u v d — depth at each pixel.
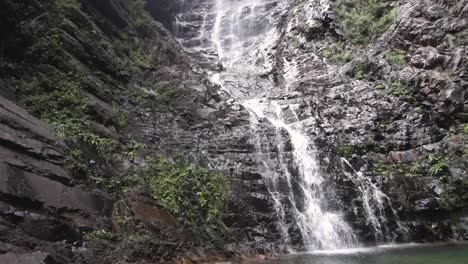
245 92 18.97
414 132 14.98
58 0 14.19
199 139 13.59
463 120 15.00
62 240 7.30
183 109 14.75
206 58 22.56
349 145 14.70
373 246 11.83
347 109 16.20
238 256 10.02
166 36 20.72
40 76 11.34
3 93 9.90
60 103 10.99
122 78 14.80
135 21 19.31
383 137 15.03
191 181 11.25
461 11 16.64
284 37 22.41
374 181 13.24
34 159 8.13
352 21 20.27
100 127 11.32
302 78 18.67
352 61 18.39
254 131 14.59
